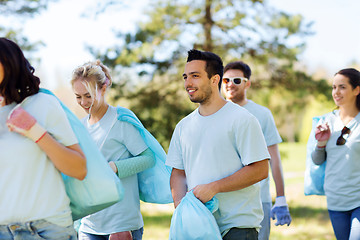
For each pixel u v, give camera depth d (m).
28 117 2.43
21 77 2.59
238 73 4.72
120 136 3.79
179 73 11.51
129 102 11.16
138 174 4.07
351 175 4.37
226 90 4.78
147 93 11.28
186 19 11.66
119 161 3.69
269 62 11.63
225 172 3.20
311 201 11.92
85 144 2.77
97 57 11.24
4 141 2.49
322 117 4.68
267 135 4.70
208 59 3.27
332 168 4.49
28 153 2.50
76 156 2.55
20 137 2.51
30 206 2.51
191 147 3.29
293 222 9.47
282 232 8.50
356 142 4.33
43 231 2.54
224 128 3.20
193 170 3.29
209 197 3.10
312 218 9.91
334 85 4.46
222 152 3.20
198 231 3.03
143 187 4.10
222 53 11.52
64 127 2.59
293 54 11.63
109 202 2.81
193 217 3.05
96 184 2.76
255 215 3.28
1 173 2.49
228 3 11.71
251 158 3.14
